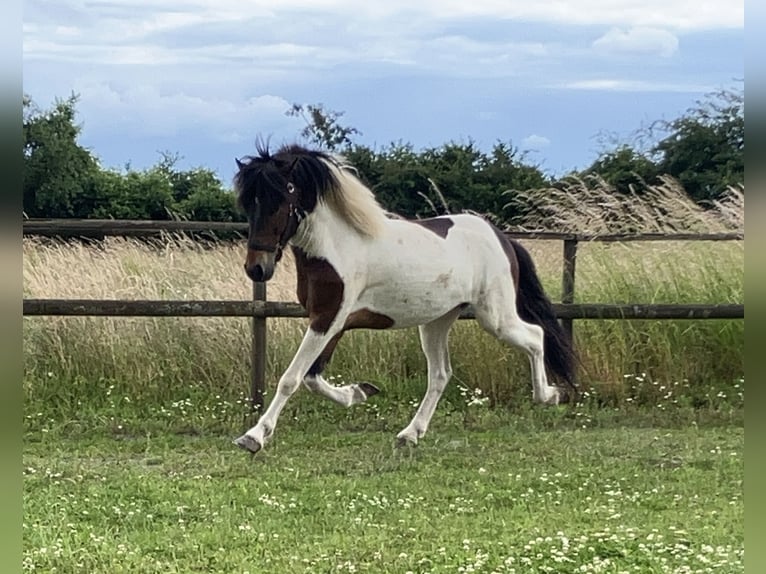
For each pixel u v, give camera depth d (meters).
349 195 6.25
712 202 10.09
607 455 6.75
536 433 7.48
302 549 4.66
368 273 6.45
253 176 5.98
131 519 5.14
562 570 4.27
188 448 6.95
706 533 4.83
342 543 4.73
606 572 4.21
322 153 6.25
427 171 20.09
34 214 22.61
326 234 6.24
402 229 6.62
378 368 8.42
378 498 5.60
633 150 18.88
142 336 8.34
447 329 7.12
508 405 8.29
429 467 6.36
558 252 9.52
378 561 4.42
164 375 8.27
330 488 5.84
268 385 8.27
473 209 19.92
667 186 10.05
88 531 4.91
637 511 5.32
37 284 8.48
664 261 9.05
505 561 4.34
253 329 7.86
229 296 8.56
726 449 6.91
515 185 20.02
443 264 6.64
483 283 6.93
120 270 8.78
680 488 5.82
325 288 6.28
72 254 9.11
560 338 7.32
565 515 5.23
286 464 6.44
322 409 8.03
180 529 4.95
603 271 9.07
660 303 8.80
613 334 8.49
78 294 8.50
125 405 8.03
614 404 8.34
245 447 6.29
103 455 6.79
